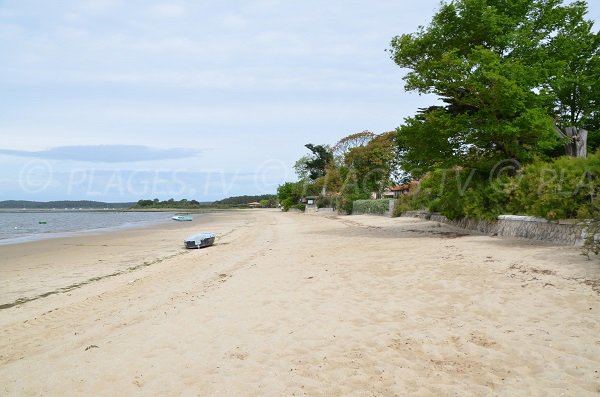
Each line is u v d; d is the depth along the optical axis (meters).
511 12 22.52
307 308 8.72
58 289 13.72
